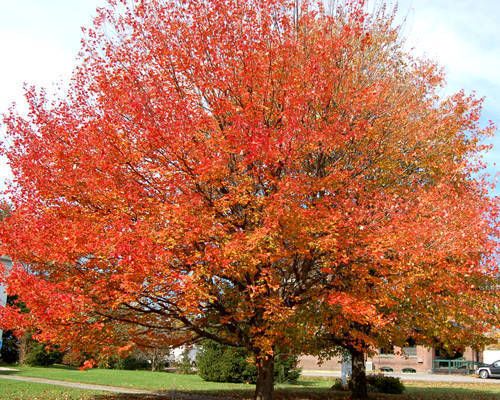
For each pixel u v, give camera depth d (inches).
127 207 428.1
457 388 1032.8
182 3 479.2
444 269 477.4
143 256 363.9
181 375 1106.1
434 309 506.9
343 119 477.7
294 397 719.7
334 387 853.2
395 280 453.7
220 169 419.8
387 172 540.4
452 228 462.3
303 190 430.3
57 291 388.8
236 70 466.6
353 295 450.3
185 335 532.4
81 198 445.4
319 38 495.5
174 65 468.8
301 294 485.7
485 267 480.7
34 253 408.8
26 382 795.4
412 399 730.2
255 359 505.7
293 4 502.3
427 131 559.5
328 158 501.0
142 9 481.4
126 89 450.3
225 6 470.0
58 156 435.2
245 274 446.9
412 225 447.5
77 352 441.4
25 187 442.3
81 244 380.2
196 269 393.7
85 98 474.6
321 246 419.2
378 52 575.8
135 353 1220.5
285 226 415.5
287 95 442.3
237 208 456.8
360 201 487.5
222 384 918.4
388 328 508.7
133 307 434.3
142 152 437.1
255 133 409.4
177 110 427.8
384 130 526.3
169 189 436.8
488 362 1875.0
